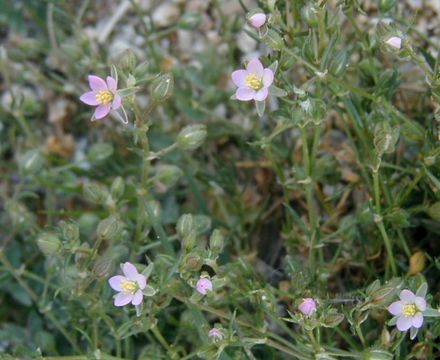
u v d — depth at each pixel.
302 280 0.21
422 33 0.27
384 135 0.19
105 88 0.20
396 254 0.24
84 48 0.27
